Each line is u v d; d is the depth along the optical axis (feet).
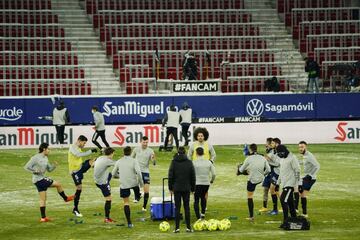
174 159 183.32
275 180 204.85
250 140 380.99
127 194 191.72
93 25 461.78
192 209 216.95
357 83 412.98
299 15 474.08
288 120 385.29
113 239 177.88
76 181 206.69
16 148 368.07
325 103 386.73
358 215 206.90
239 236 178.81
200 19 476.13
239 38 455.22
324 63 436.76
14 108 369.50
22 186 260.01
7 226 195.11
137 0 479.82
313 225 192.75
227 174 283.79
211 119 378.94
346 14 480.64
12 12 461.37
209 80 390.21
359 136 386.93
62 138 358.23
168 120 344.69
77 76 426.92
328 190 249.34
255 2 494.59
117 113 375.04
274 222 196.54
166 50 446.19
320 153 346.54
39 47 444.14
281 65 442.09
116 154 342.64
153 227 191.93
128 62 433.89
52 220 202.39
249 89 423.64
